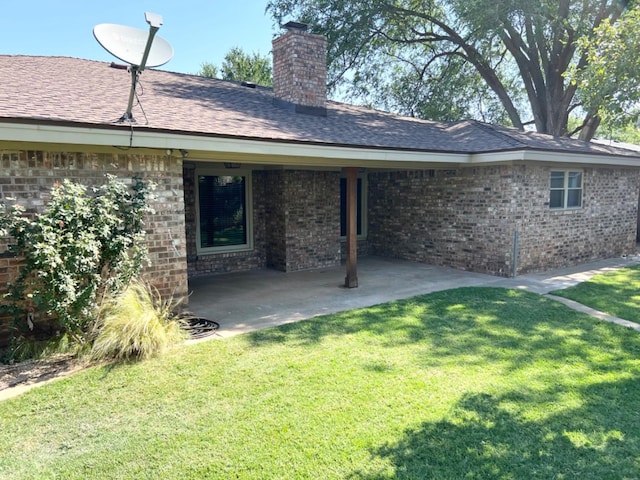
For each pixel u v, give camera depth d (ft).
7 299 15.43
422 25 68.03
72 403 12.72
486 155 30.07
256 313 22.52
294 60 31.04
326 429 11.28
